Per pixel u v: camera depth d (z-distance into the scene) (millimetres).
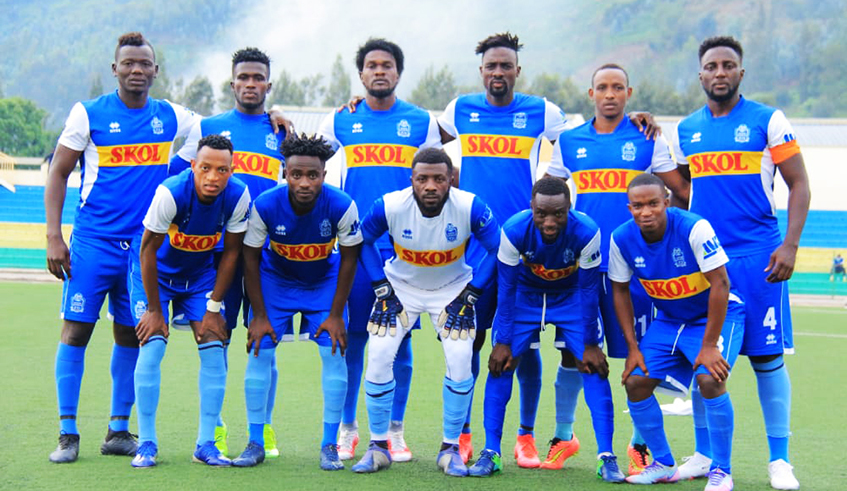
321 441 7086
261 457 6285
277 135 7230
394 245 6418
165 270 6363
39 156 89438
